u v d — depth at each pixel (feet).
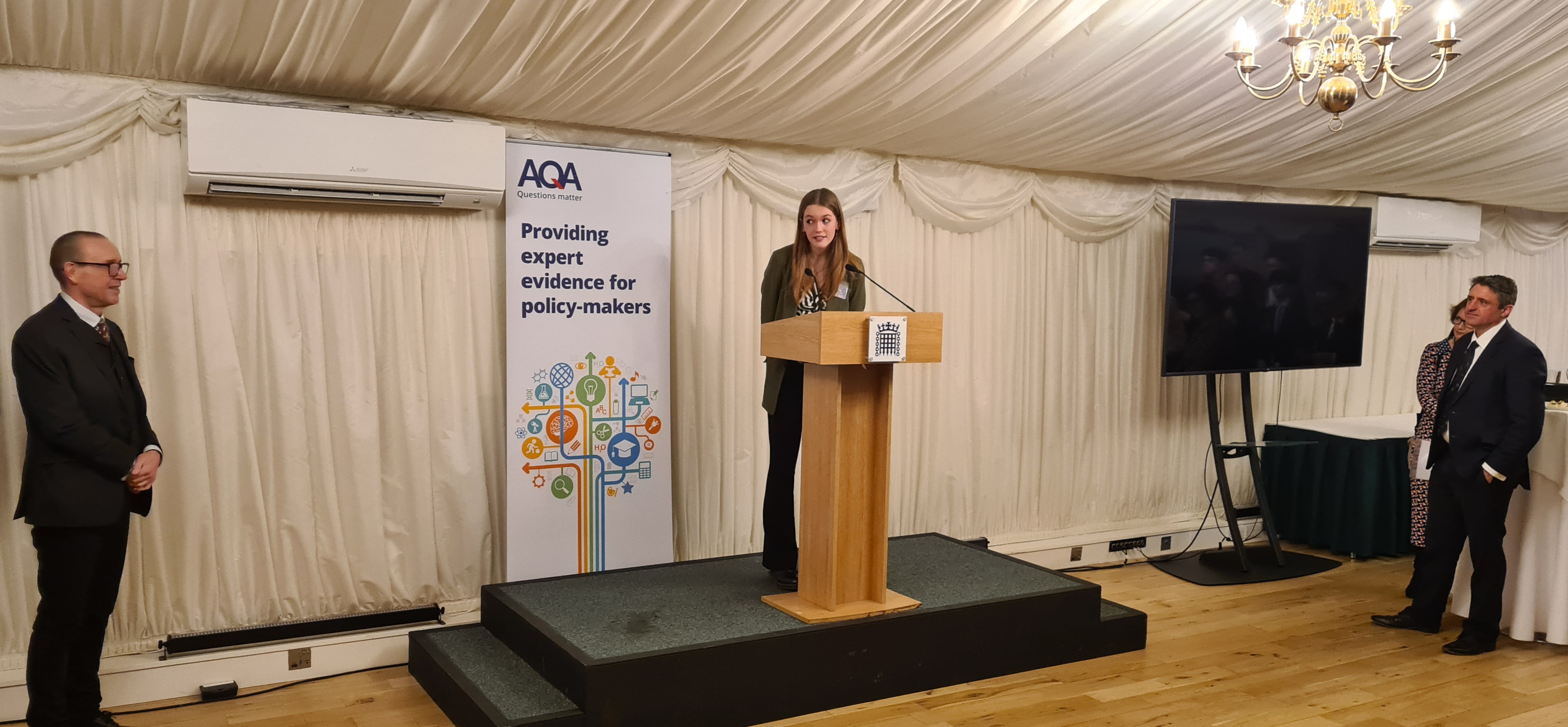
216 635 11.02
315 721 10.25
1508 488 12.57
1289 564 17.60
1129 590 16.05
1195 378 18.92
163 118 10.41
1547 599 13.05
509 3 8.89
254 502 11.27
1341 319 18.06
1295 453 18.89
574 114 12.19
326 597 11.82
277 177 10.52
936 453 16.17
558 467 12.73
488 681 10.23
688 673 9.75
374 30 9.26
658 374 13.28
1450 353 13.43
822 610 10.96
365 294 11.75
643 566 13.17
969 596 11.98
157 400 10.76
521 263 12.37
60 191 10.15
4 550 10.14
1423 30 11.39
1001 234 16.56
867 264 15.28
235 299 11.12
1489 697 11.36
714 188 14.01
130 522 10.32
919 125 13.15
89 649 9.36
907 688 11.14
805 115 12.42
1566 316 23.50
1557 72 13.19
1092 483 17.89
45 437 8.55
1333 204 19.75
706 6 9.27
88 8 8.55
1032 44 10.91
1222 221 16.71
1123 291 17.93
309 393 11.53
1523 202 20.88
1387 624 14.03
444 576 12.48
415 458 12.10
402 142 11.08
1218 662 12.48
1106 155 15.37
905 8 9.76
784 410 11.80
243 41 9.44
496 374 12.71
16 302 10.06
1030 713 10.67
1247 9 10.85
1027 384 17.06
